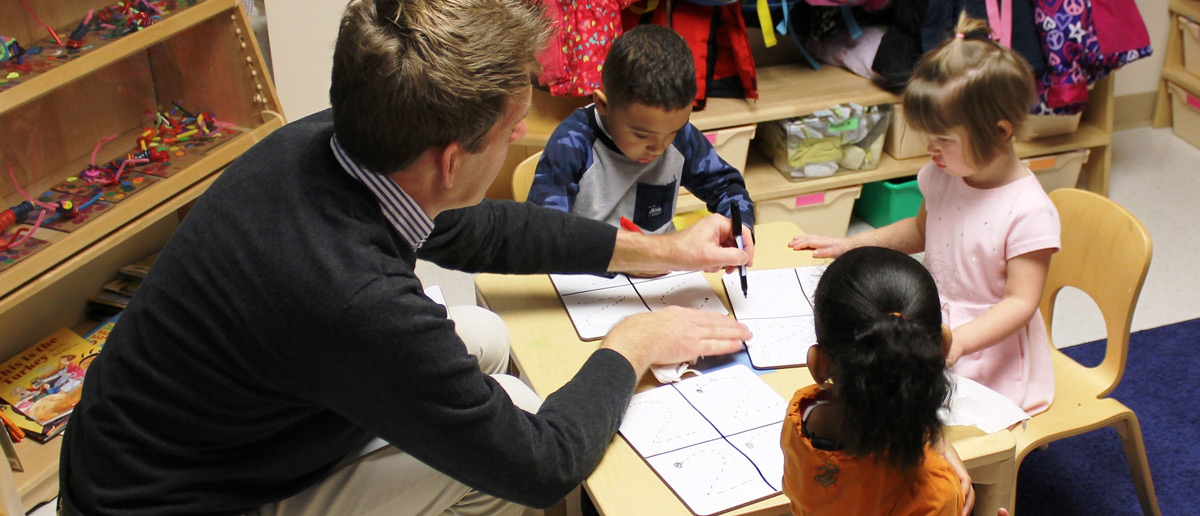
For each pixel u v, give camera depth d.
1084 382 1.57
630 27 2.51
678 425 1.14
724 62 2.57
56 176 1.96
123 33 1.86
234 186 1.03
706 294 1.41
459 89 0.93
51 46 1.82
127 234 1.86
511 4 0.99
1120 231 1.48
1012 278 1.45
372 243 1.00
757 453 1.08
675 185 1.75
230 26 2.06
